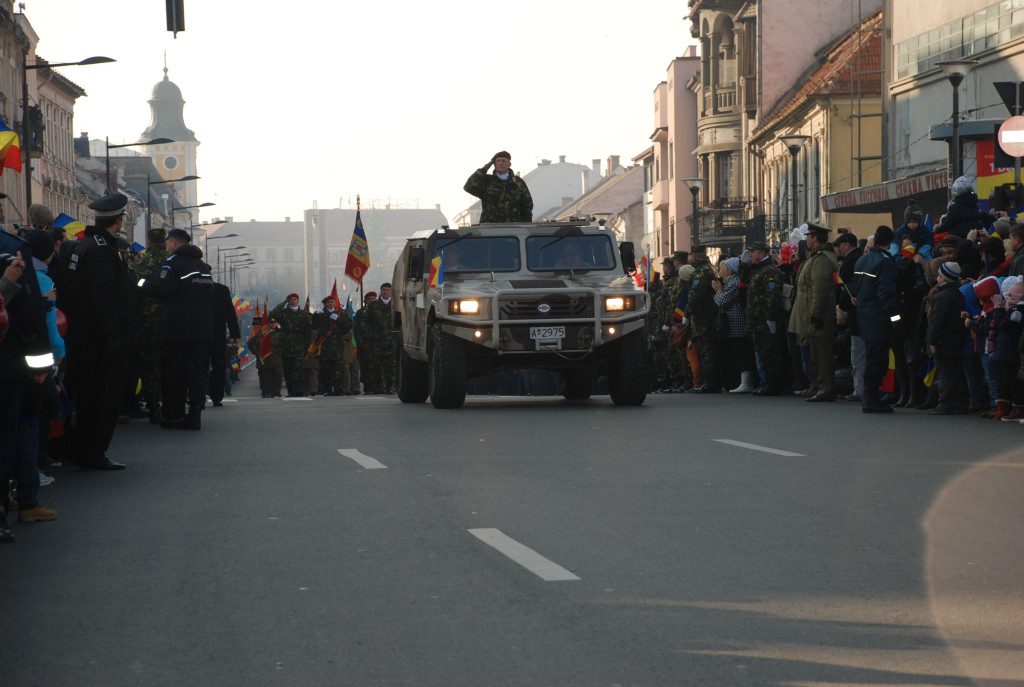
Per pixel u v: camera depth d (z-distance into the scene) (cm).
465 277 2562
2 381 1127
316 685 695
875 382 2183
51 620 848
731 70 8625
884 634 770
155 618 845
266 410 2652
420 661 733
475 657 738
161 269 2136
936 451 1600
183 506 1289
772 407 2338
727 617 812
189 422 2142
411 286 2728
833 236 6431
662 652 739
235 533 1130
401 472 1487
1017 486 1310
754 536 1066
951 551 1001
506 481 1395
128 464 1653
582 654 739
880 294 2166
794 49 7969
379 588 908
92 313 1593
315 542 1078
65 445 1602
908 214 2459
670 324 3250
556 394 4644
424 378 2845
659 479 1387
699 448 1662
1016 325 1945
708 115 8738
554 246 2597
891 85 5722
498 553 1014
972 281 2127
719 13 8594
